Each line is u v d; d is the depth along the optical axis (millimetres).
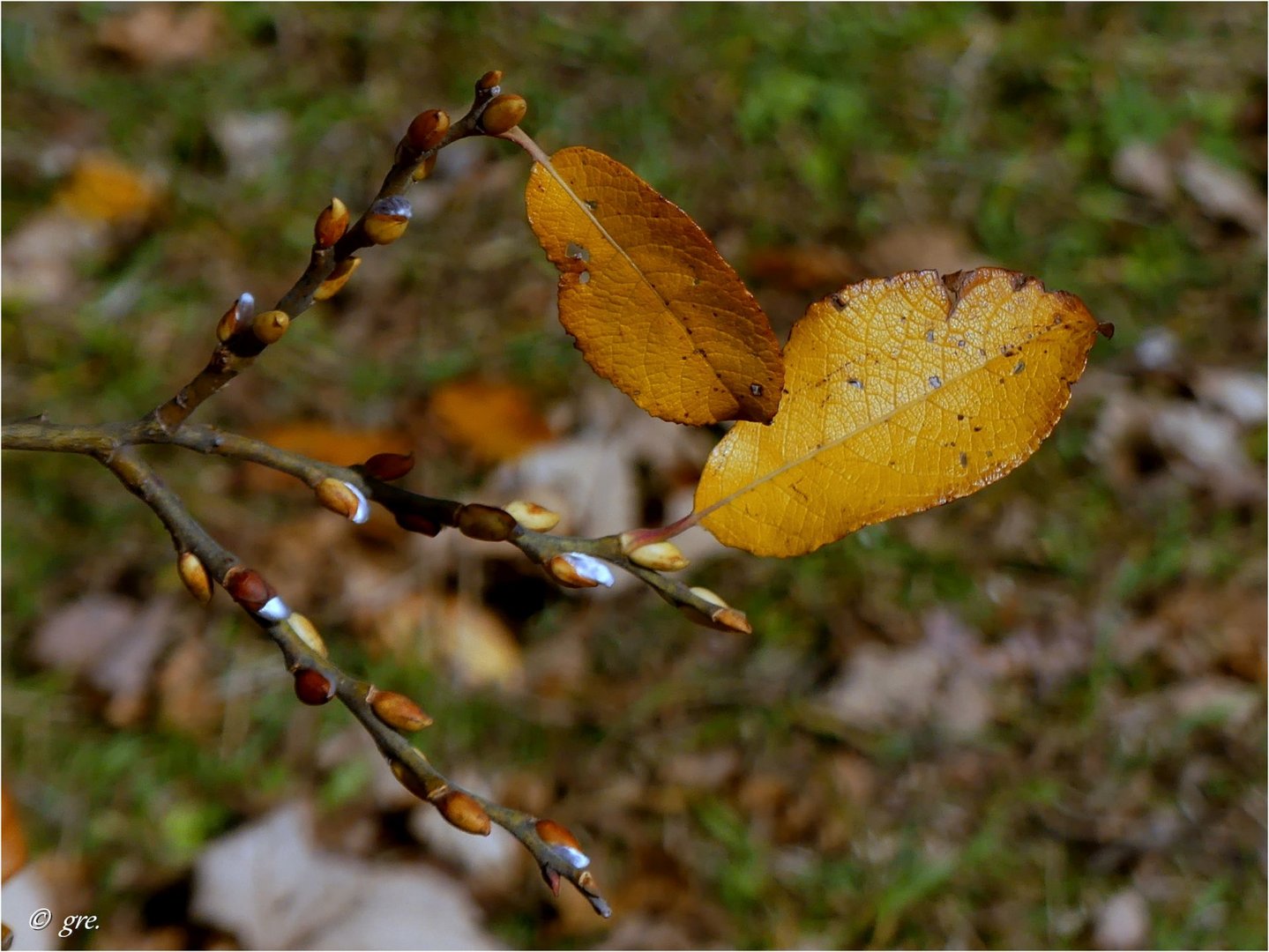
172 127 1802
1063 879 1256
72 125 1783
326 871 1158
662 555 462
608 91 1822
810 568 1408
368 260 1684
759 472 458
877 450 455
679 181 1734
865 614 1399
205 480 1476
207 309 1634
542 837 438
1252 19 2006
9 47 1833
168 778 1266
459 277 1668
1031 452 451
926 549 1439
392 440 1496
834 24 1910
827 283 1632
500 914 1175
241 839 1174
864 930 1218
